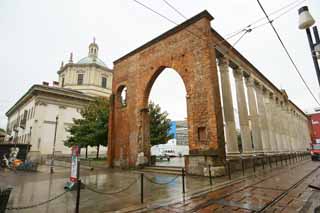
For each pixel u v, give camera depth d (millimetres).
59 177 12859
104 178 11672
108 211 5551
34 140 33344
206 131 12297
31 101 39250
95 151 39750
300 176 11102
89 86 46000
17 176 13531
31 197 7320
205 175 11430
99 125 23812
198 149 12453
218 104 12609
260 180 9961
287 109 30859
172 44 15750
